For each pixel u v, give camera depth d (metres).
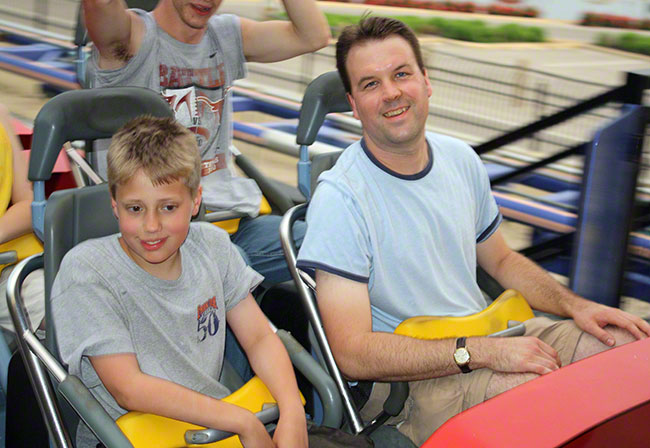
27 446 1.84
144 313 1.59
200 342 1.68
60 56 8.09
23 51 7.95
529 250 3.40
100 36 2.32
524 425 1.18
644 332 1.87
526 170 3.84
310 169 2.31
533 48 13.84
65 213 1.72
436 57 7.87
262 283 2.56
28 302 2.20
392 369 1.70
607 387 1.27
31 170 1.85
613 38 14.07
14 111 6.21
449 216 1.92
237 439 1.62
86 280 1.54
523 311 1.99
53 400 1.62
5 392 2.05
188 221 1.58
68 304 1.54
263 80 7.70
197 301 1.67
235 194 2.67
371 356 1.71
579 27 15.53
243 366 2.01
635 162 2.57
